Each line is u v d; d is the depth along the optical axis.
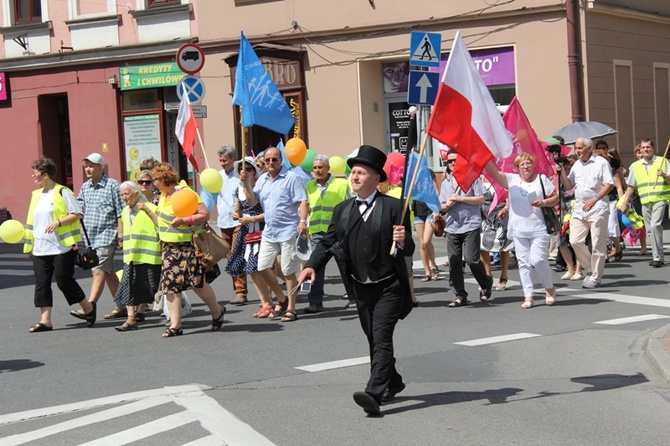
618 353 9.69
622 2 24.33
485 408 7.71
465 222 13.02
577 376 8.83
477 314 12.37
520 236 12.69
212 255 11.45
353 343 10.68
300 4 25.92
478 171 8.89
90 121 29.11
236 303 14.09
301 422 7.40
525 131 14.23
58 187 12.43
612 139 24.00
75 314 12.62
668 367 8.70
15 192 30.53
